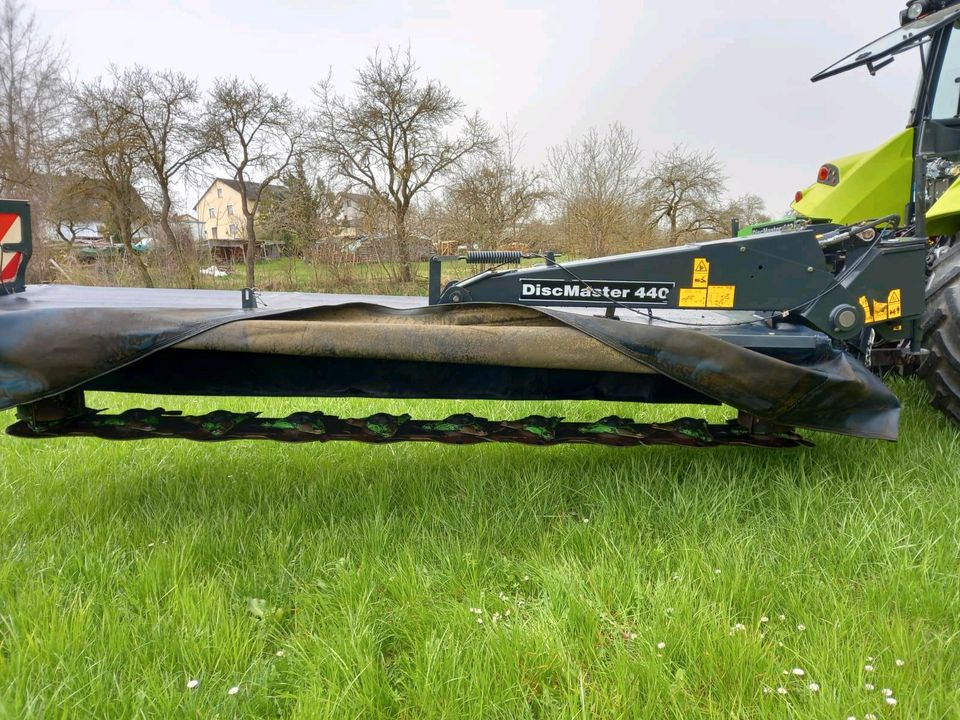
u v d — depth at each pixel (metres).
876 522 2.44
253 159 18.86
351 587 2.09
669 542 2.44
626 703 1.62
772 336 2.54
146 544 2.42
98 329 2.05
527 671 1.75
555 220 16.30
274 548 2.38
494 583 2.22
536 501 2.75
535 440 2.65
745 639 1.81
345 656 1.77
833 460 3.08
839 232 2.86
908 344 3.20
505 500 2.73
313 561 2.33
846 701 1.61
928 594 2.04
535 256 2.70
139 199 18.59
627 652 1.79
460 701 1.63
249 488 2.92
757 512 2.70
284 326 2.16
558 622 1.91
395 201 17.98
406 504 2.79
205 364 2.49
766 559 2.27
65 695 1.64
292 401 4.51
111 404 4.36
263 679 1.73
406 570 2.22
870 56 3.44
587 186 15.74
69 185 18.14
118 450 3.53
